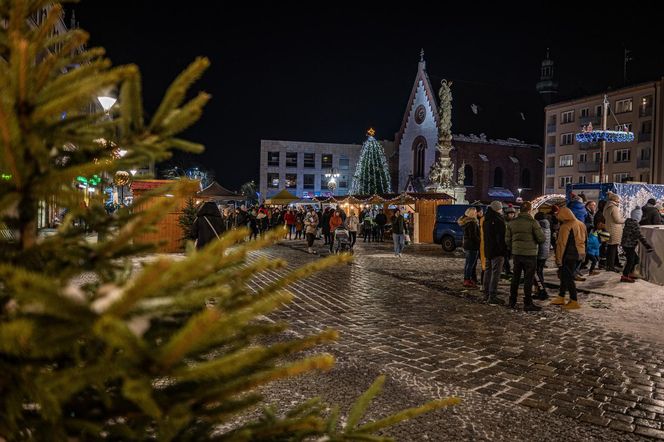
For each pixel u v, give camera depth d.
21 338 0.85
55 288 0.85
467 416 4.11
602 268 14.24
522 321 7.84
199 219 9.73
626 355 6.04
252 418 3.84
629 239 11.59
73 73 1.09
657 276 11.37
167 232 15.85
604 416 4.23
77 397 1.14
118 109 1.15
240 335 1.30
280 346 1.11
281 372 1.08
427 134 59.41
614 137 23.11
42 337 0.89
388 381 4.90
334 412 1.49
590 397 4.66
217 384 1.12
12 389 0.96
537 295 10.00
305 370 1.07
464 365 5.52
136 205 1.28
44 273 1.11
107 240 1.19
